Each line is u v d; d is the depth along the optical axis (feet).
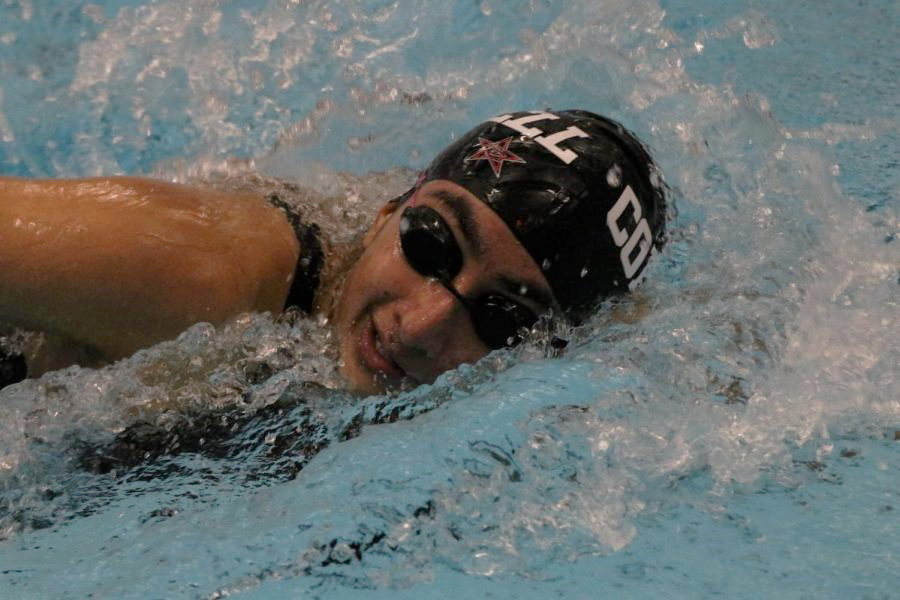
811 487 12.81
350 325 15.33
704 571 11.17
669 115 26.18
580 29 30.35
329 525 11.48
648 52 29.53
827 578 11.05
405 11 31.55
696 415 13.99
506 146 15.48
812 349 16.14
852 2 34.17
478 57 29.37
